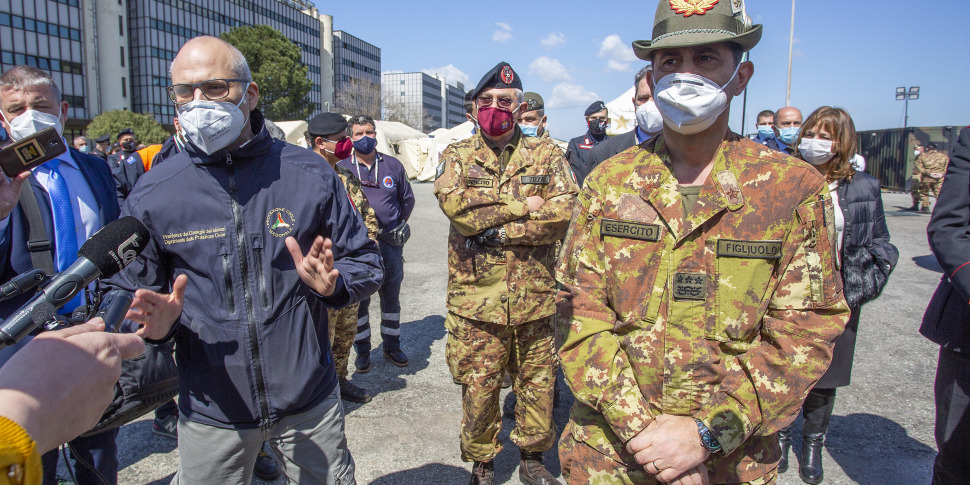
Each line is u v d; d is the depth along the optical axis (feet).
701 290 4.88
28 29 126.82
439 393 13.43
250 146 6.04
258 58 133.08
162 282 6.19
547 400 9.39
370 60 323.57
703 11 4.83
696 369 4.88
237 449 6.15
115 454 8.00
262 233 6.08
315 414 6.40
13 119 7.84
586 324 5.21
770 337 4.79
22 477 2.01
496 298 8.94
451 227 9.57
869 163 68.08
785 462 9.99
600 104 17.02
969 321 6.65
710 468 5.03
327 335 6.74
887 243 9.68
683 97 4.70
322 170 6.57
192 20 175.22
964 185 6.52
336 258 6.64
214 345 5.97
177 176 6.02
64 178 8.11
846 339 9.25
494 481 9.92
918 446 10.87
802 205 4.75
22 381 2.28
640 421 4.76
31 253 7.48
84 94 141.69
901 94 79.77
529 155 9.52
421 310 20.03
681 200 5.03
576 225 5.53
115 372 2.62
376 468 10.22
